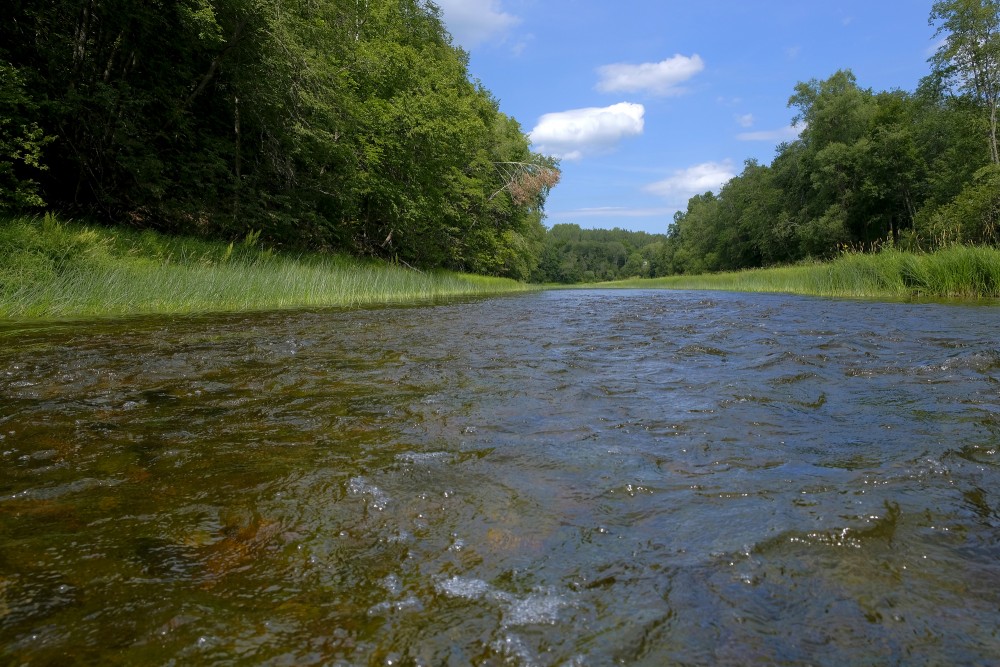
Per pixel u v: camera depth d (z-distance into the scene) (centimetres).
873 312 788
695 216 8138
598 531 144
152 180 1286
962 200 2200
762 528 143
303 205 1744
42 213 1103
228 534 144
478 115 3148
